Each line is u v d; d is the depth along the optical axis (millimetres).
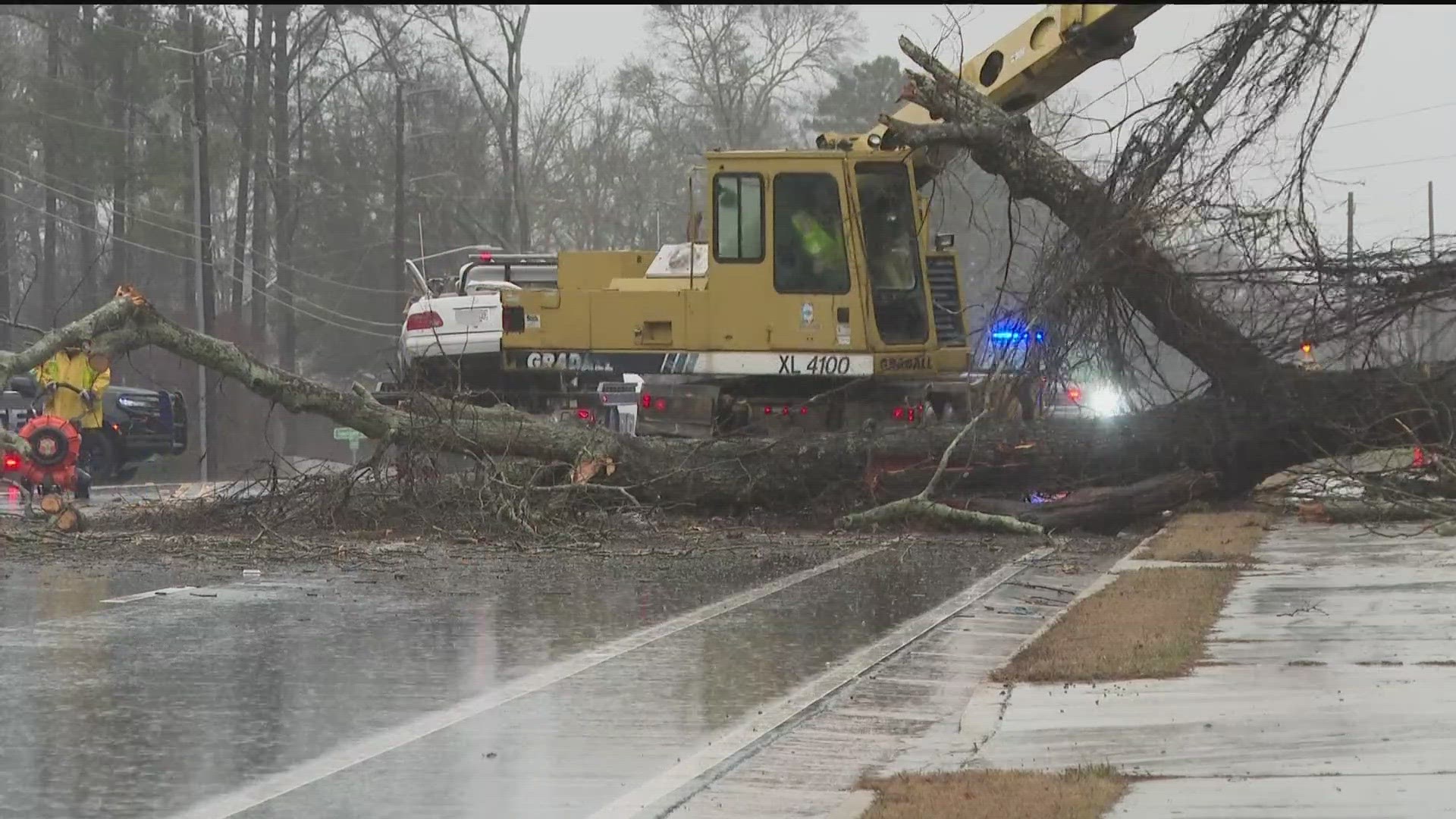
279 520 33812
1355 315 31969
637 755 14461
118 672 18078
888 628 21938
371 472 34500
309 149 114750
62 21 94375
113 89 96750
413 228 120125
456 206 116688
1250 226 30438
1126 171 30516
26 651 19406
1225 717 15102
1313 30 25297
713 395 38031
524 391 42844
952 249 40062
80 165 95188
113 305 33844
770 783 13500
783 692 17422
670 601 24438
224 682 17578
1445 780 12484
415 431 33781
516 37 106312
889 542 32844
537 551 31125
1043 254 33125
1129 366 34375
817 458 34844
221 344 34125
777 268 37844
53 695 16750
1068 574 27984
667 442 35219
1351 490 34938
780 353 37812
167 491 51781
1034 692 16781
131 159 95938
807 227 37812
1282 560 27281
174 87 96312
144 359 87750
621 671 18578
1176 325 32781
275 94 107562
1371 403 32625
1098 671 17406
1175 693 16312
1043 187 32844
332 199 118062
